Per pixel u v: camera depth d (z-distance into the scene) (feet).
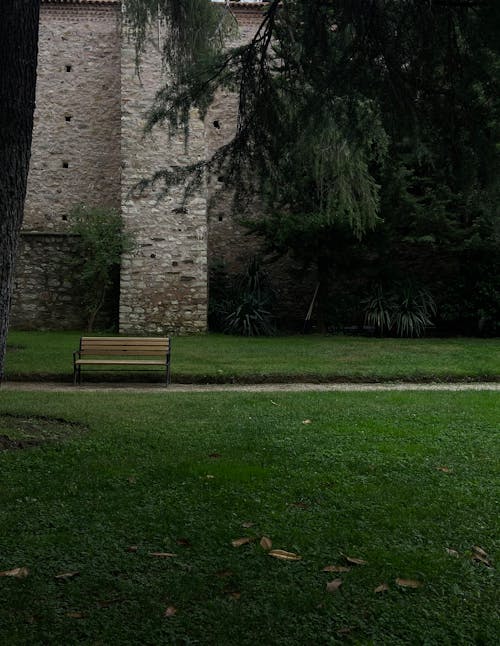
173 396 23.71
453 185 16.01
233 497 11.76
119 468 13.53
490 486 12.64
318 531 10.20
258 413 20.08
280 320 55.98
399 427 18.02
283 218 44.14
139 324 48.32
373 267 50.60
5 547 9.44
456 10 13.71
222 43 18.08
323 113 15.71
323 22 14.98
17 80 12.26
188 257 48.98
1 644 6.79
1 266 12.41
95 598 7.93
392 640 7.04
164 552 9.36
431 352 37.24
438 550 9.50
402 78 14.42
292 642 6.98
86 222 49.65
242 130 17.48
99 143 57.16
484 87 13.92
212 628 7.25
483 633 7.19
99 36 57.52
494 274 48.52
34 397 22.76
